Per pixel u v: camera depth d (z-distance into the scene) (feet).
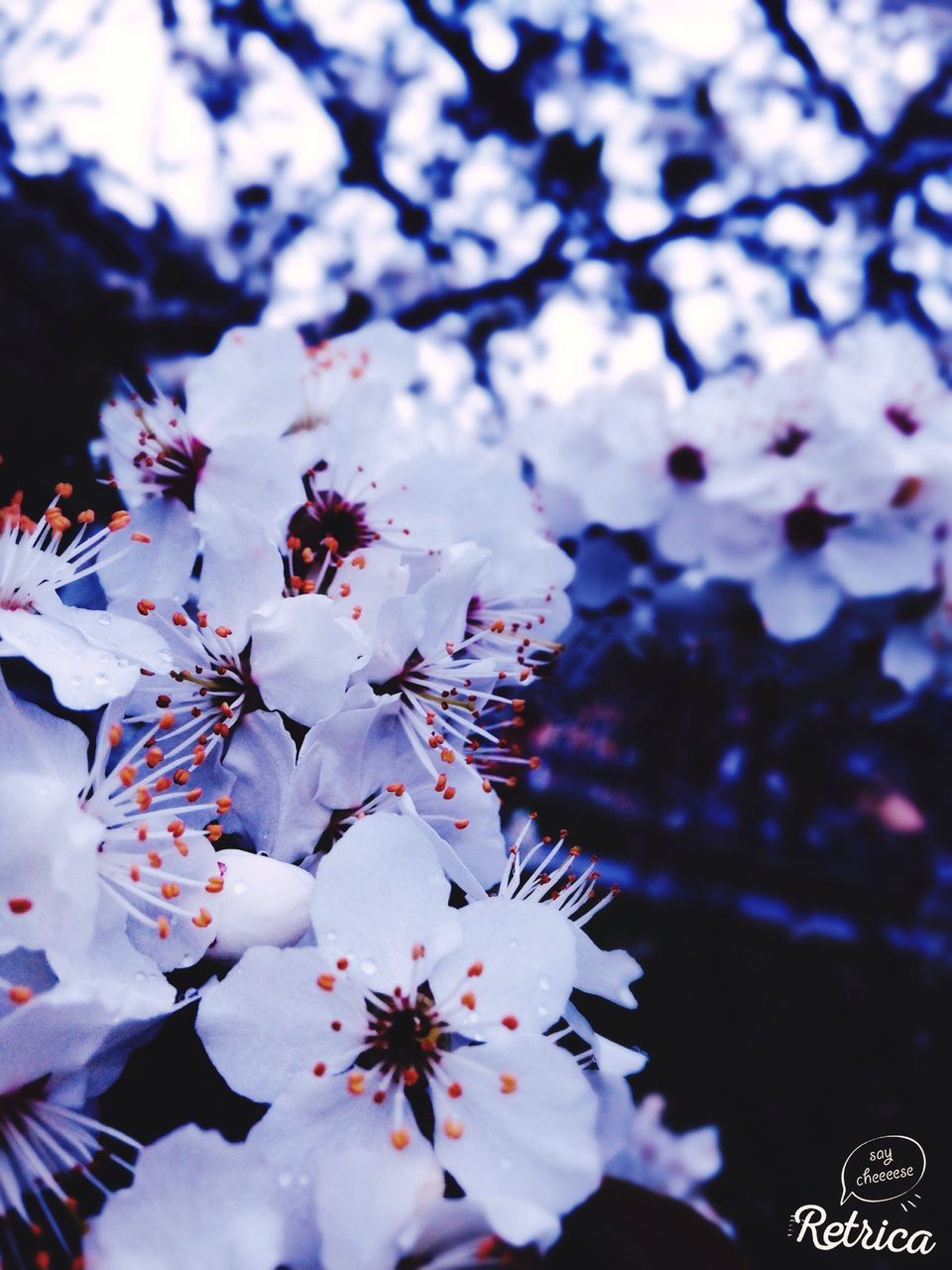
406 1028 0.23
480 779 0.27
